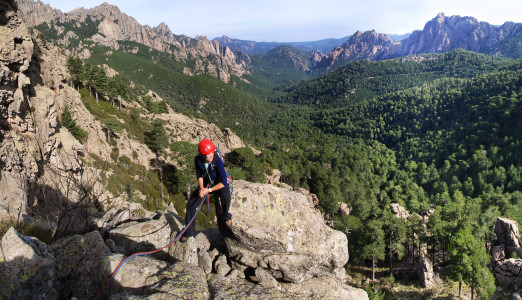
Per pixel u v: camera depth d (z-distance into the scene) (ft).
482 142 482.69
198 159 20.81
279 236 24.59
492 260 132.67
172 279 17.39
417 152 567.18
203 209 143.64
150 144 225.76
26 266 15.74
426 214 270.67
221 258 25.82
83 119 145.07
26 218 23.75
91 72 294.66
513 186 351.46
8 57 56.85
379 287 131.44
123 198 108.37
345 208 270.87
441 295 122.11
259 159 323.37
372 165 518.78
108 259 18.48
